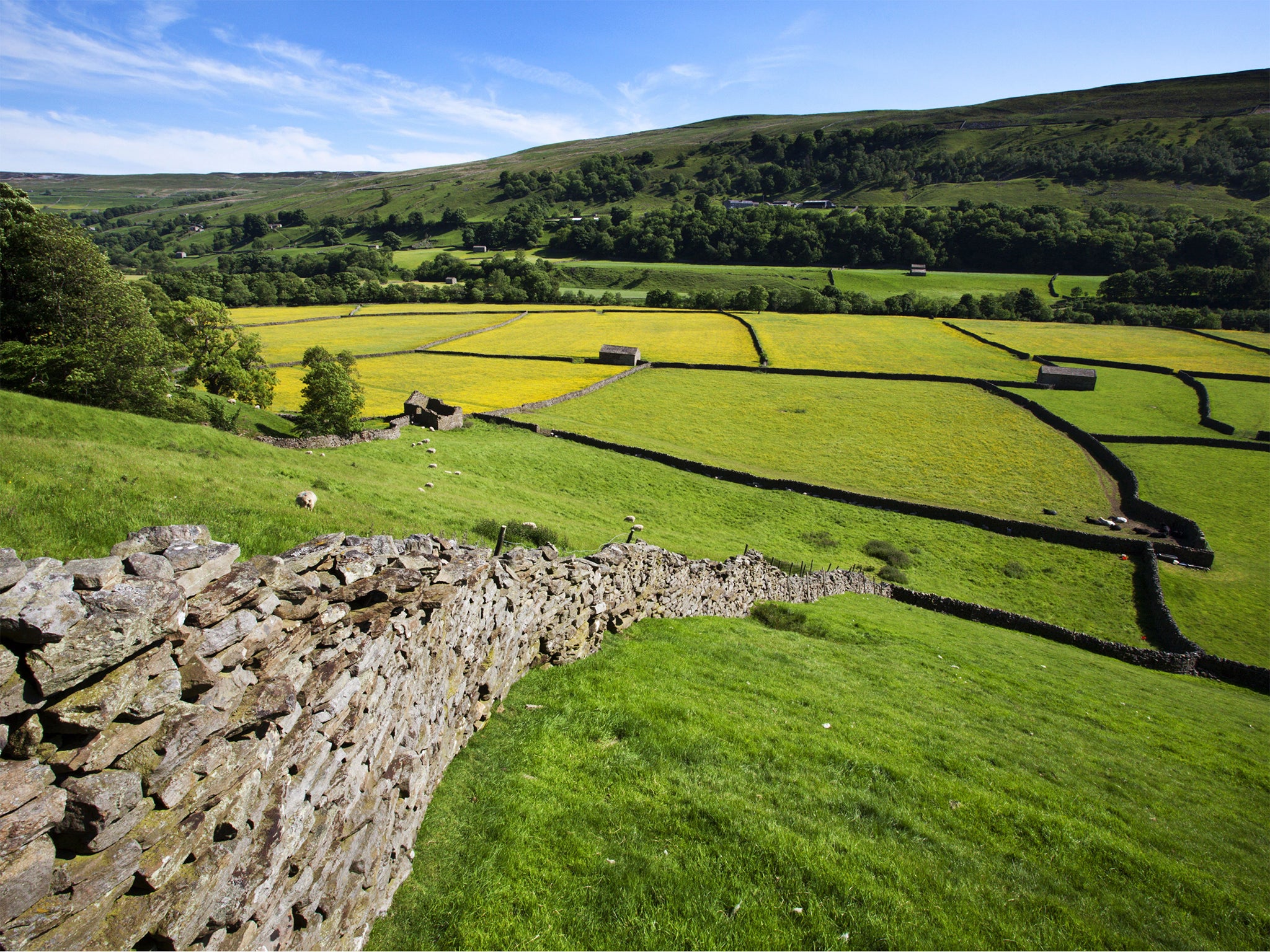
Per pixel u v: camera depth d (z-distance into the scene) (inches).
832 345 4909.0
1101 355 4704.7
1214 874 427.2
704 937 275.0
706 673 590.2
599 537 1376.7
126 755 147.8
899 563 1836.9
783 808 382.0
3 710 123.5
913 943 297.7
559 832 323.3
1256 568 1985.7
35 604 129.3
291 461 1241.4
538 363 4143.7
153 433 1115.9
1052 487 2591.0
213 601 173.8
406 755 285.1
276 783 194.9
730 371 4205.2
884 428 3221.0
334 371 2044.8
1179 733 788.6
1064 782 530.0
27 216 1791.3
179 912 154.2
